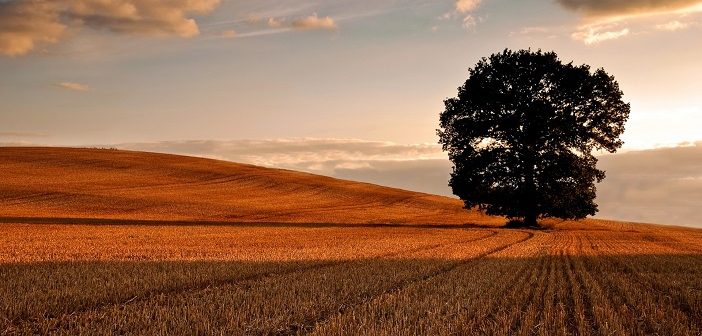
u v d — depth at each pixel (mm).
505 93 52094
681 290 15242
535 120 50594
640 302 12805
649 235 49438
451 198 89938
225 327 9656
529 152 51438
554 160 50812
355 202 76625
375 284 14906
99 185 72125
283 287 14047
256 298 12336
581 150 52062
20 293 12555
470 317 11188
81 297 12211
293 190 81188
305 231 42000
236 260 20641
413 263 20500
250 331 9570
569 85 51188
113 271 16719
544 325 10188
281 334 9672
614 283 16469
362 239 34156
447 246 29578
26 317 10539
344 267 18953
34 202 59344
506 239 37281
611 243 37406
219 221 54750
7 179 70938
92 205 59938
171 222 51344
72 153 94875
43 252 22781
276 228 45094
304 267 18969
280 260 20891
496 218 69250
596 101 51344
